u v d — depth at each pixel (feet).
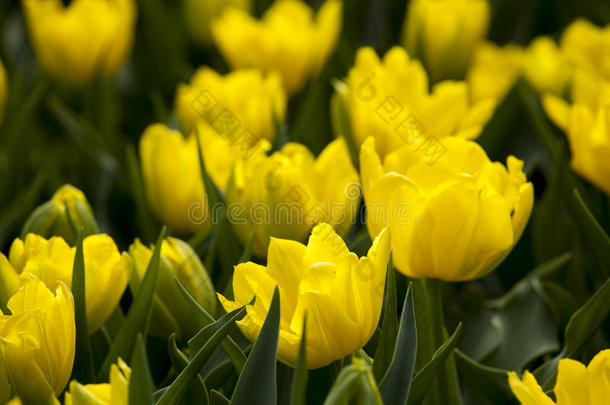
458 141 4.58
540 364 4.94
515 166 4.54
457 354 4.59
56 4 5.90
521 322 4.89
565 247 5.10
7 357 4.25
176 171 4.92
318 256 4.32
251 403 4.23
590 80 5.22
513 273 5.16
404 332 4.27
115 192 5.41
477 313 4.93
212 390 4.41
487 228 4.43
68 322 4.31
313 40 5.71
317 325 4.25
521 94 5.32
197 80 5.26
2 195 5.39
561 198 5.06
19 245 4.55
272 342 4.23
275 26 5.55
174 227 5.01
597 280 5.13
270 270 4.34
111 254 4.52
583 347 4.69
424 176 4.50
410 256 4.47
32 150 5.85
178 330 4.63
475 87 5.81
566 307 4.91
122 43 5.88
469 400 4.77
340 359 4.36
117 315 4.73
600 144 4.81
